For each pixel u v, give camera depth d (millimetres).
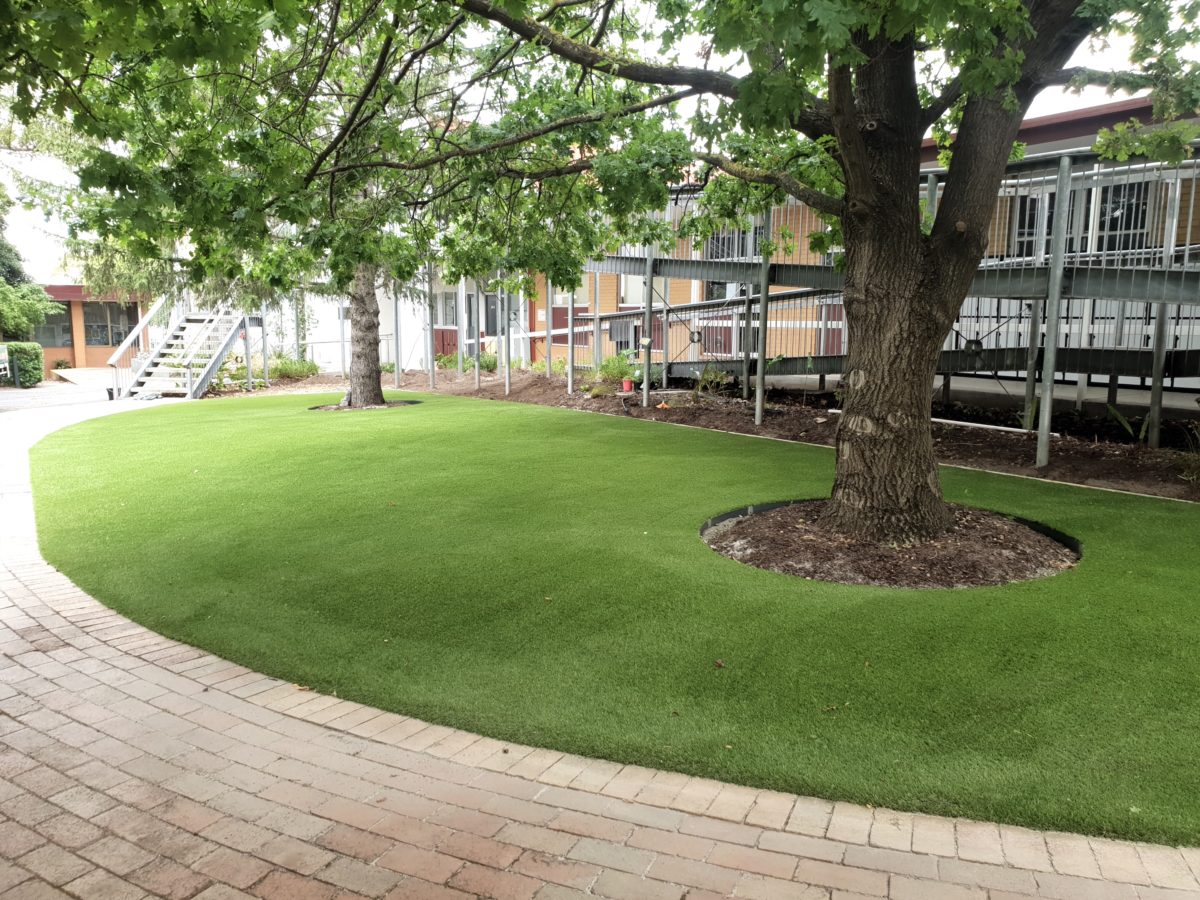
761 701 3436
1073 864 2389
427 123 7652
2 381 24688
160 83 5367
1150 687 3455
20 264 27703
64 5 3244
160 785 2967
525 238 8555
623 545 5629
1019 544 5441
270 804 2826
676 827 2629
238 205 5469
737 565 5188
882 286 5453
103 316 33656
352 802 2824
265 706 3578
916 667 3693
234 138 5922
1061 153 7625
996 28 4672
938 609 4367
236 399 17797
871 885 2318
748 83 3701
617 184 6527
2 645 4309
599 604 4574
